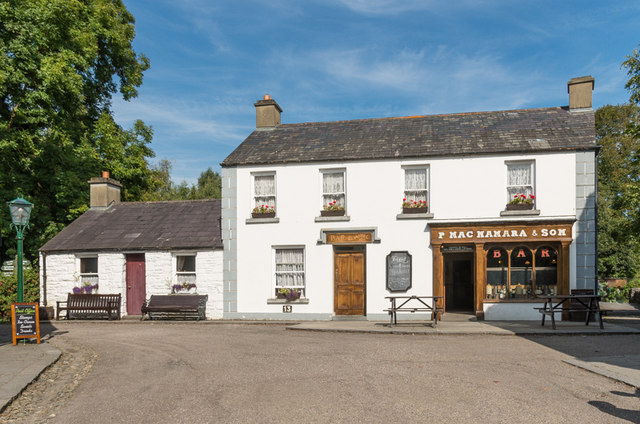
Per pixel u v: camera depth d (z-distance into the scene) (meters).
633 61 20.64
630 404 6.71
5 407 6.95
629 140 35.12
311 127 20.03
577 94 17.72
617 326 13.98
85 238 19.50
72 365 10.02
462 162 16.44
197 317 17.66
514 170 16.23
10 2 18.31
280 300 17.38
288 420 6.23
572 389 7.43
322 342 12.15
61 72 18.97
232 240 17.91
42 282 19.19
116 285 18.67
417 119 19.33
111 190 22.34
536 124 17.30
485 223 15.93
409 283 16.48
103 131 25.03
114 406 7.08
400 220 16.75
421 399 7.00
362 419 6.20
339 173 17.47
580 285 15.38
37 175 22.17
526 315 15.66
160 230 19.33
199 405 6.98
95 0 24.25
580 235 15.45
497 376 8.26
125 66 27.12
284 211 17.59
